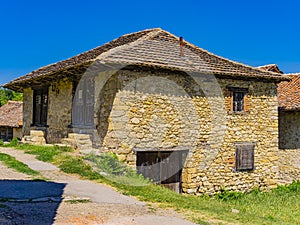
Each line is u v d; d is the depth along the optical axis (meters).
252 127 13.96
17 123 24.94
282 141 16.20
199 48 14.48
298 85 17.08
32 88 17.08
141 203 7.71
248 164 13.80
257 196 13.41
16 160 11.11
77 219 6.25
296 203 12.56
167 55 12.52
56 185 8.51
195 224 6.50
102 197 7.82
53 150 12.58
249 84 13.92
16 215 6.17
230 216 7.62
